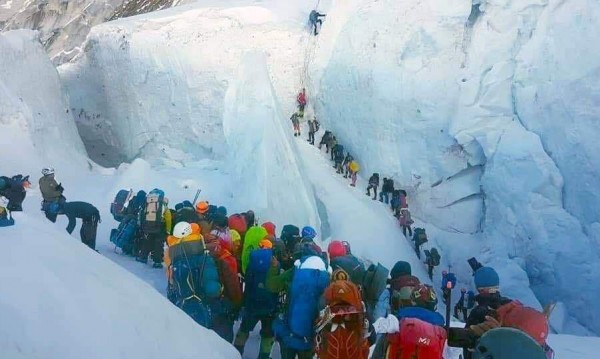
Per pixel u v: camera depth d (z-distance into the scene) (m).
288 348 5.10
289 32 27.41
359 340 4.33
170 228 9.23
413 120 21.95
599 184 17.80
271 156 16.86
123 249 10.06
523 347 3.70
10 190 8.84
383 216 20.44
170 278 5.78
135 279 4.74
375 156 22.83
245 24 28.02
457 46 21.89
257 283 5.82
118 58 29.00
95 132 30.22
